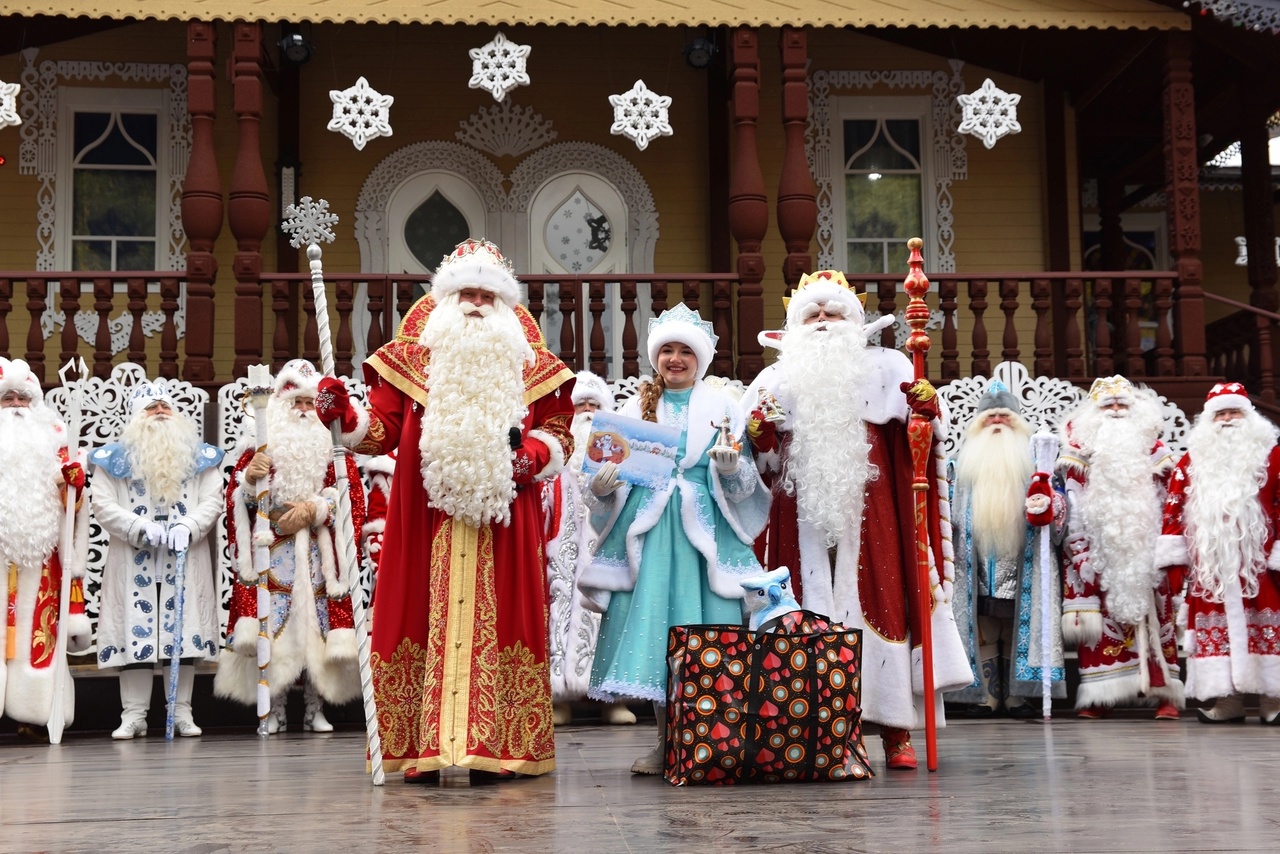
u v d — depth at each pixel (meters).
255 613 7.18
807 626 4.44
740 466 4.64
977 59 12.71
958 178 12.73
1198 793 3.91
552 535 7.79
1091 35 11.44
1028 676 7.80
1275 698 7.12
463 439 4.47
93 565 8.81
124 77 12.17
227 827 3.43
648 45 12.55
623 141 12.47
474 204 12.36
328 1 9.70
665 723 4.58
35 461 6.92
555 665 7.64
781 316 12.48
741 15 9.97
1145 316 15.14
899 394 4.87
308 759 5.54
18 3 9.37
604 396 8.09
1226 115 13.20
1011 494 7.89
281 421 7.28
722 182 12.35
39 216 11.97
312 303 9.88
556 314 12.36
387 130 9.56
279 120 12.08
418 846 3.07
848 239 12.62
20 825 3.53
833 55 12.73
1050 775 4.41
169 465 7.31
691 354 4.88
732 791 4.05
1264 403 10.48
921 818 3.42
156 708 7.91
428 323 4.69
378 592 4.56
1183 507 7.38
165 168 12.15
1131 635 7.62
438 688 4.40
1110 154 14.34
